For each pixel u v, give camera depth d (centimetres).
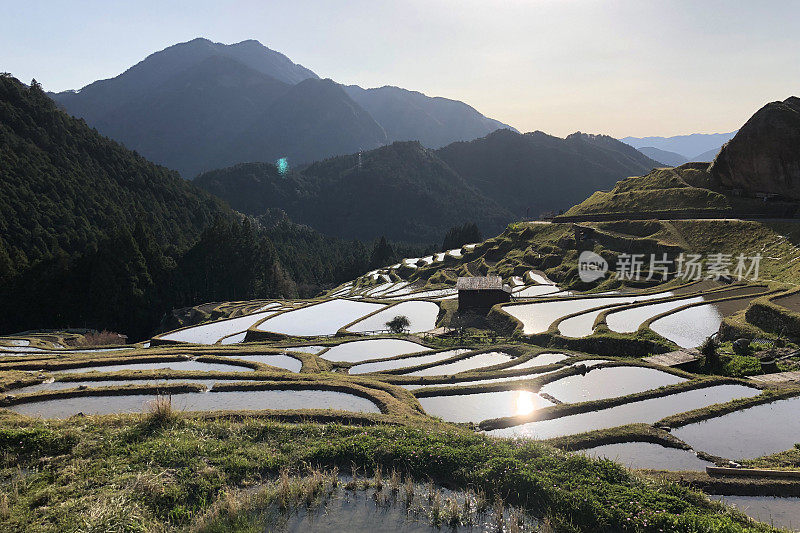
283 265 16850
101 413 2427
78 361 3709
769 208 8012
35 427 1755
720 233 7731
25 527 1170
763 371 3247
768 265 6438
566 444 2127
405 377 3400
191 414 2173
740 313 4731
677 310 5178
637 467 1919
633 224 9250
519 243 11806
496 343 4794
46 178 14438
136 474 1415
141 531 1159
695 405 2683
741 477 1705
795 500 1598
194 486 1392
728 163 8912
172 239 16250
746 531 1177
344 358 4394
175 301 10956
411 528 1248
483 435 1794
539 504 1343
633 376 3250
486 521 1282
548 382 3191
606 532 1227
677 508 1295
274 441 1714
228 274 12181
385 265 18262
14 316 8962
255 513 1275
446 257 13962
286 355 4269
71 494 1325
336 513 1305
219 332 6406
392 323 6059
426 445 1634
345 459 1580
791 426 2344
